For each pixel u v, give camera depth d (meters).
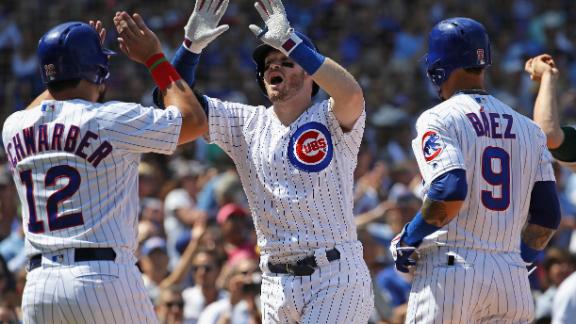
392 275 31.28
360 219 34.94
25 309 17.20
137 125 17.14
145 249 32.97
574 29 67.38
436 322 17.75
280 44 17.61
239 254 33.22
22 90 57.78
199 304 31.41
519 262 18.08
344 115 18.03
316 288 18.08
